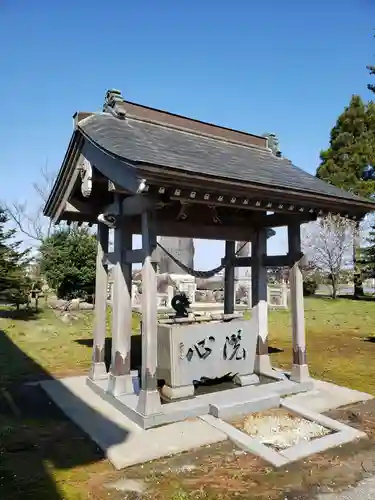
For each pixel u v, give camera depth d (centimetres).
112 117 549
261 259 623
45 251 1592
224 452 371
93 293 1588
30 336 992
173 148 484
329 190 535
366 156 2297
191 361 503
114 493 300
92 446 380
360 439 397
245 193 424
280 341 961
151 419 421
